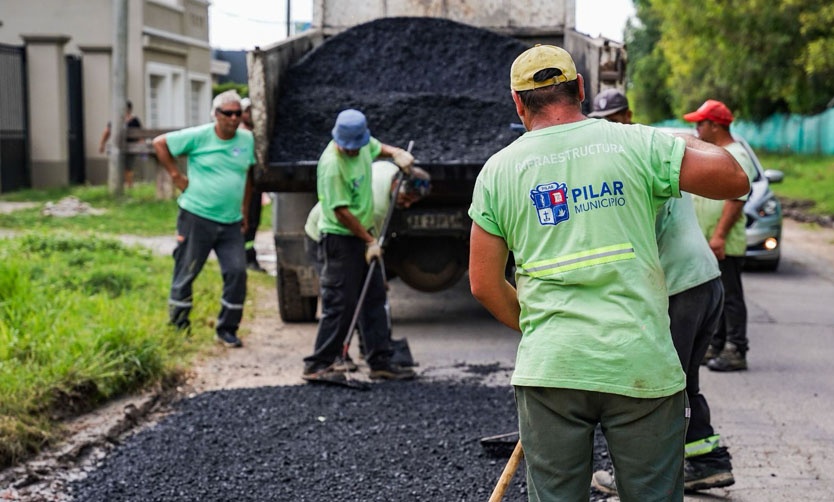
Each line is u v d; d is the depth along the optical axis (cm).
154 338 693
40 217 1622
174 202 1867
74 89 2277
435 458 519
